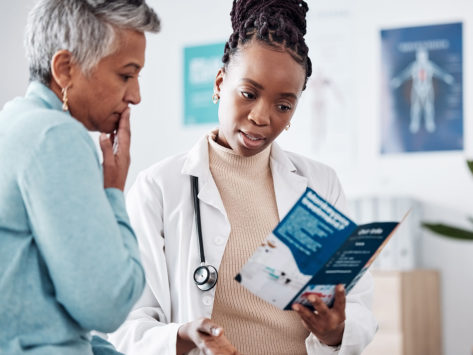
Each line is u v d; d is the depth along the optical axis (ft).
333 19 14.25
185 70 15.29
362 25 14.10
